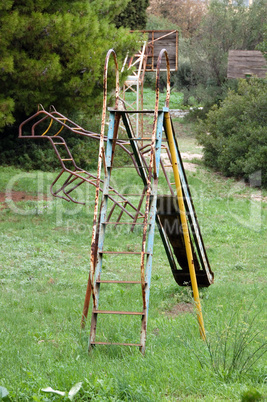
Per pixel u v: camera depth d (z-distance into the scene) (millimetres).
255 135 18875
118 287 8453
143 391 4105
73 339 5668
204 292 7984
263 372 4488
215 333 5250
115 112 6000
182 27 58969
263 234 12867
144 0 38000
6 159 20656
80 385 4055
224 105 21266
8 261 9992
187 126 30375
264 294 7875
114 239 12086
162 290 8188
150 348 5301
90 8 19000
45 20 16359
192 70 34438
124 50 18781
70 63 17344
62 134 21922
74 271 9625
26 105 17906
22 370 4711
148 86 43000
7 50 16438
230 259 10602
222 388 4137
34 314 6887
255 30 32562
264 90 20484
